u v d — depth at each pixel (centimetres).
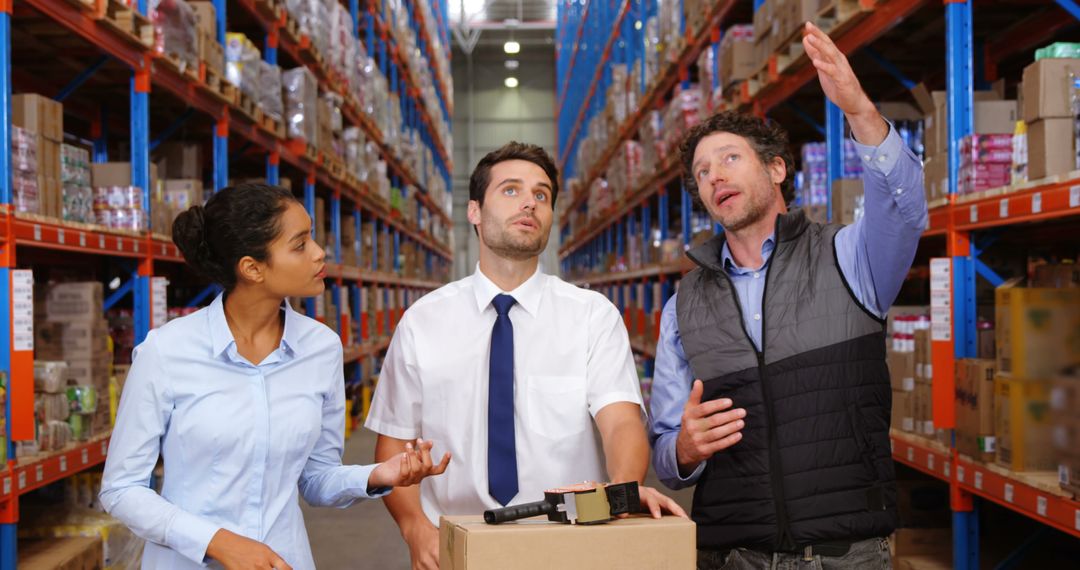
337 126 684
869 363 177
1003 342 247
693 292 193
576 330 186
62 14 296
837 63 159
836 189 357
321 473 174
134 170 363
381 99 900
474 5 2338
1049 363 237
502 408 181
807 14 353
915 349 312
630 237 935
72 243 300
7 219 261
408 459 157
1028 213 232
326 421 175
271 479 162
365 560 408
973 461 262
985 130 279
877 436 176
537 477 180
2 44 264
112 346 371
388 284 1120
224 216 154
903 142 163
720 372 183
